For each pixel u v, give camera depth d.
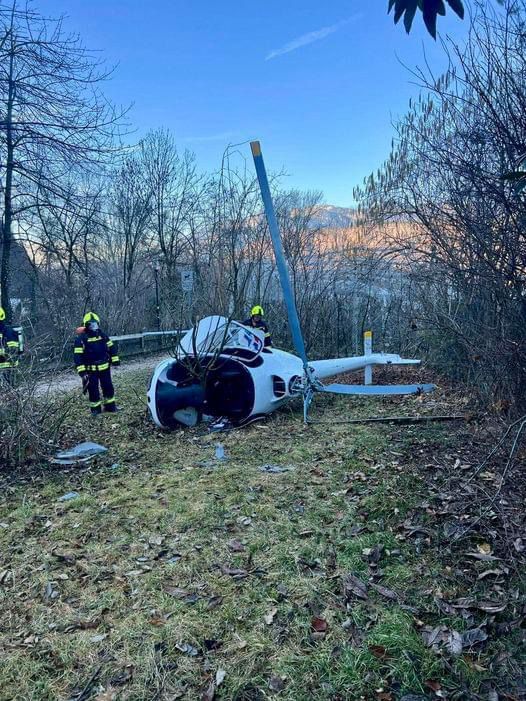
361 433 6.61
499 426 5.65
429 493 4.57
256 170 6.84
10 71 12.19
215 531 4.07
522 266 4.49
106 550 3.85
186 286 9.88
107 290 21.86
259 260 13.38
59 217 14.70
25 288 19.27
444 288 8.24
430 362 10.73
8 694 2.53
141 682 2.58
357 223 12.29
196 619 3.02
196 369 7.32
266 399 7.41
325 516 4.27
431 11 1.75
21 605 3.23
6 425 5.98
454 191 5.41
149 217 24.81
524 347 4.96
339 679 2.56
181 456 6.07
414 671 2.59
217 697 2.48
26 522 4.41
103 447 6.47
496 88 4.50
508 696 2.44
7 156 13.05
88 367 8.45
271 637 2.86
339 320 15.74
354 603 3.13
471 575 3.36
